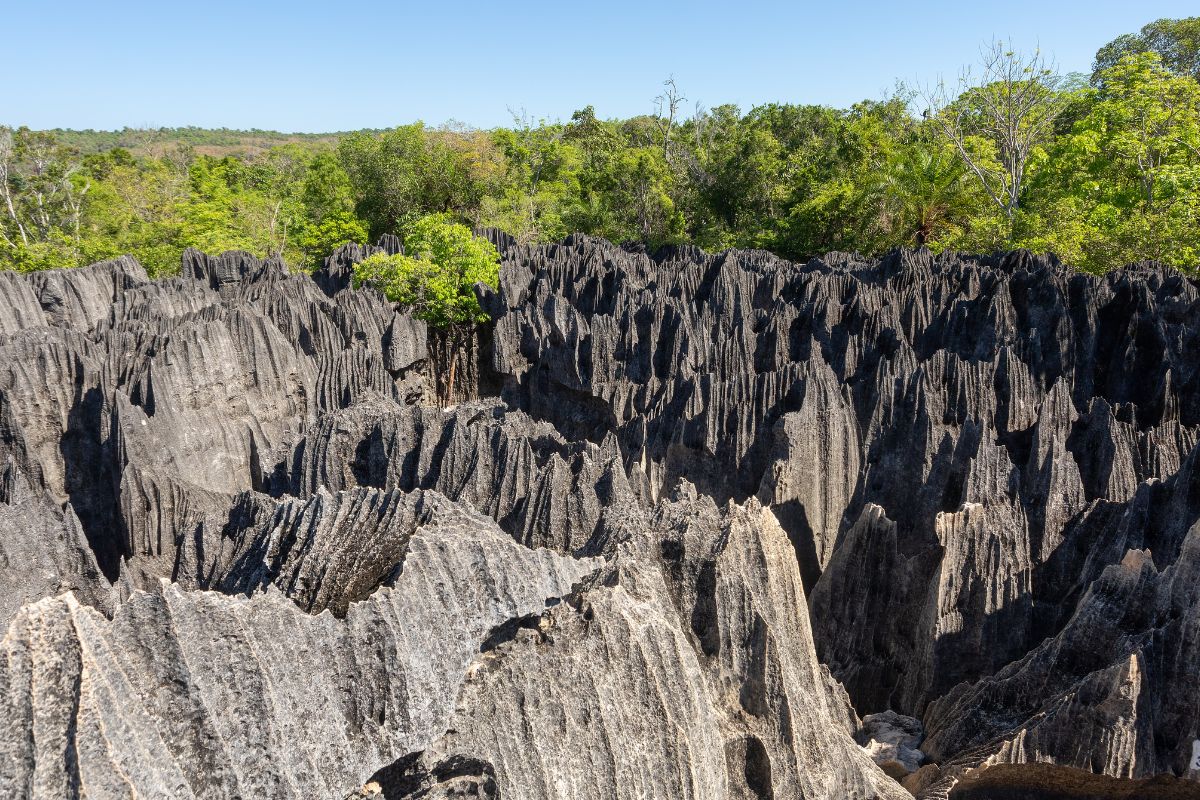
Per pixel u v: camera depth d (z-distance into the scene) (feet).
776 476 102.78
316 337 150.20
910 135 334.65
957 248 254.06
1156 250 203.10
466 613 53.72
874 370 133.69
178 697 40.19
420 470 94.32
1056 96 279.90
